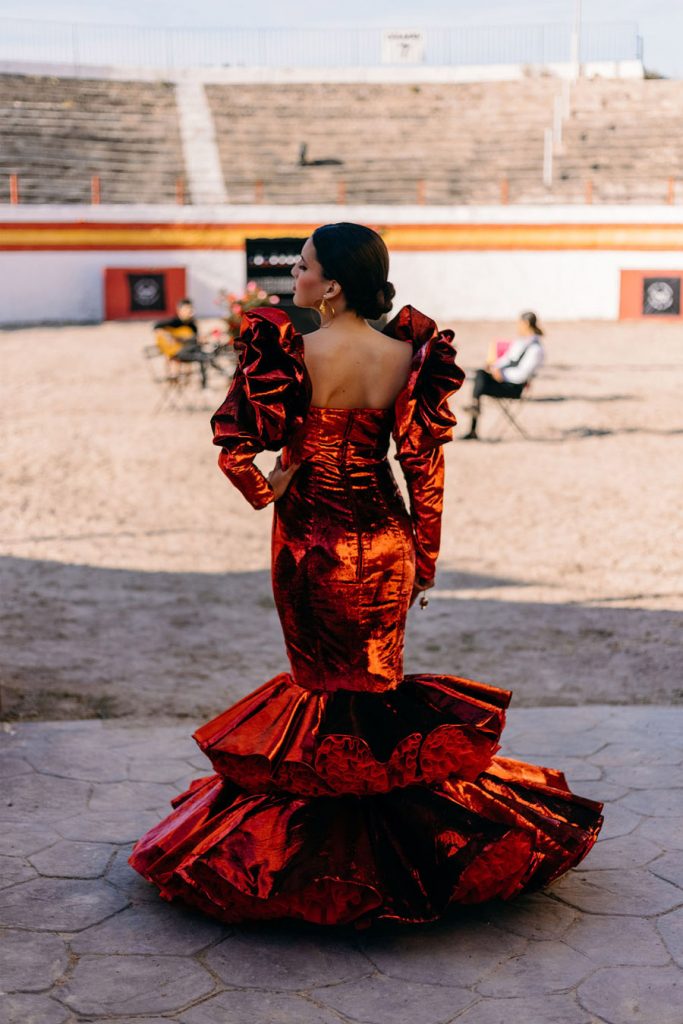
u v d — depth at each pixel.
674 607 7.53
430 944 3.11
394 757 3.13
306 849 3.11
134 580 8.29
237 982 2.92
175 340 16.22
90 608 7.54
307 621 3.23
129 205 27.30
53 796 4.12
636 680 5.99
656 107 35.72
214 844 3.15
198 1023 2.73
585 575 8.43
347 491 3.22
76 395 16.66
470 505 10.69
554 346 22.53
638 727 4.93
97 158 32.72
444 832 3.16
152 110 35.81
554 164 32.97
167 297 27.34
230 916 3.16
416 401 3.19
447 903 3.12
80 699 5.64
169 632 7.02
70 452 12.94
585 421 14.91
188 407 15.73
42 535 9.63
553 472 12.03
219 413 3.15
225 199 31.16
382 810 3.22
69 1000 2.82
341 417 3.21
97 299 27.23
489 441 13.71
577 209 27.75
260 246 27.80
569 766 4.44
